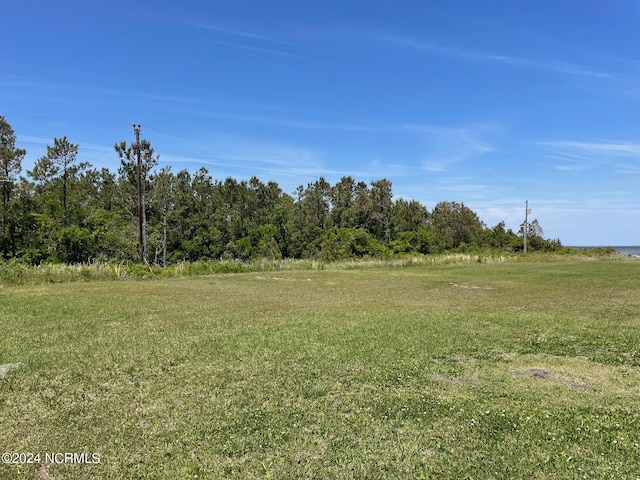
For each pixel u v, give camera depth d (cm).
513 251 5722
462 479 334
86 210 3978
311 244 4866
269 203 5669
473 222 6216
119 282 1878
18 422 430
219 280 1992
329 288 1650
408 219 5781
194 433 407
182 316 1005
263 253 4541
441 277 2147
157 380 554
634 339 775
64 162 3812
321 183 6256
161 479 333
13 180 3114
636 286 1664
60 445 384
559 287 1656
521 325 902
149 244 3656
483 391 520
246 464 354
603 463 355
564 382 555
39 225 3219
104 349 698
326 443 389
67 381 548
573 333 826
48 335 796
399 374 579
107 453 371
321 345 728
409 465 353
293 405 474
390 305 1198
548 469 346
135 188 3653
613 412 459
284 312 1068
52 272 1903
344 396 501
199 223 4750
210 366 611
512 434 406
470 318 981
